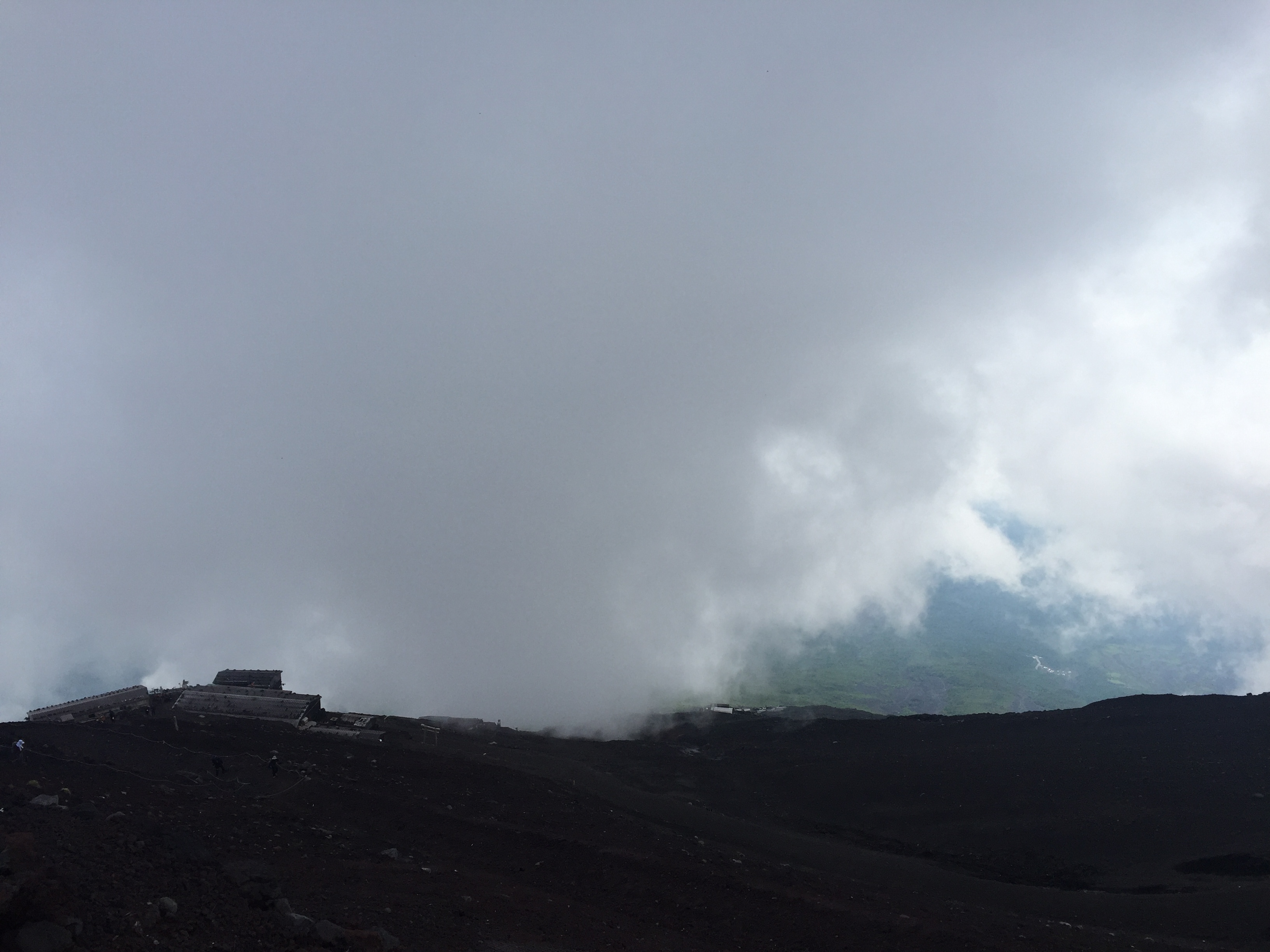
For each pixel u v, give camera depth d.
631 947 38.25
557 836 51.97
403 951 31.30
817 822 72.88
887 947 42.50
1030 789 73.12
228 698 81.38
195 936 27.56
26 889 24.89
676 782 81.31
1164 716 84.50
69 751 51.97
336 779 58.50
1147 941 47.56
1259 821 64.19
